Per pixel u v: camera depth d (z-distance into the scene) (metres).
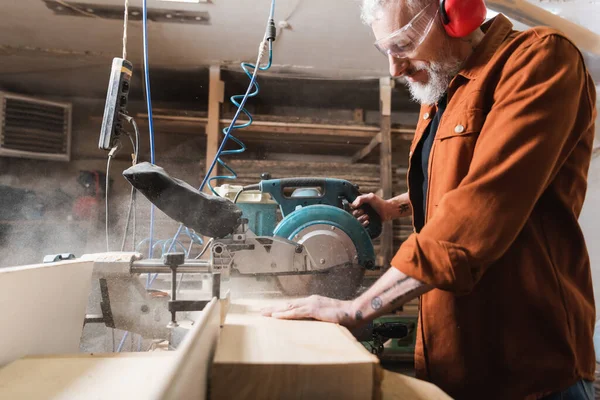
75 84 3.48
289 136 2.96
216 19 2.47
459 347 0.77
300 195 1.37
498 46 0.82
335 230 1.18
